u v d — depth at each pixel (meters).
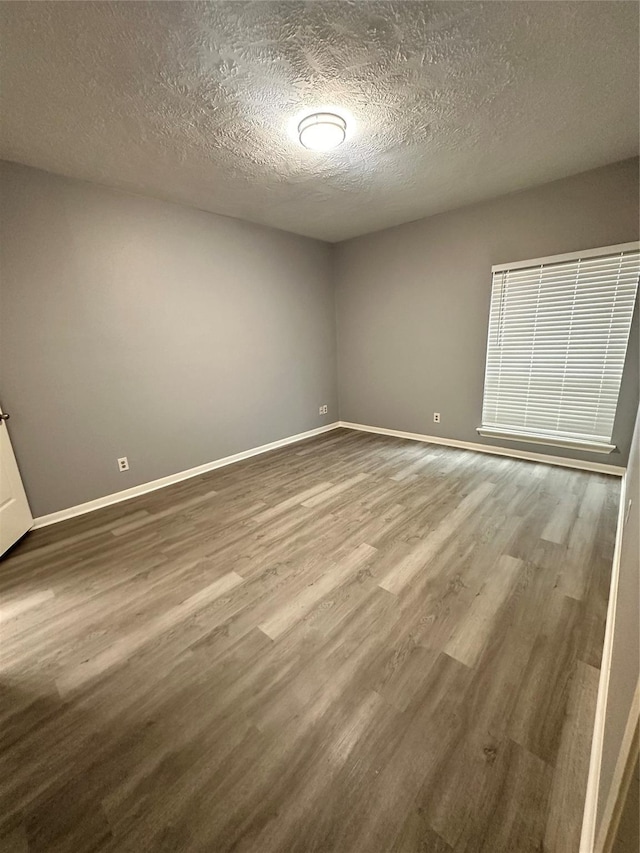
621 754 0.60
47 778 1.11
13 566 2.21
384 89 1.77
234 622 1.69
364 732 1.19
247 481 3.39
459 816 0.98
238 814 1.01
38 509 2.67
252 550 2.27
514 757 1.10
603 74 1.71
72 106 1.80
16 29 1.33
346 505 2.80
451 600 1.77
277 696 1.33
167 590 1.93
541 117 2.06
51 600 1.90
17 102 1.75
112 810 1.03
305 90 1.75
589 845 0.82
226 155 2.33
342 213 3.55
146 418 3.21
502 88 1.79
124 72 1.58
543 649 1.47
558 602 1.72
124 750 1.18
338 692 1.33
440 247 3.75
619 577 1.61
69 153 2.26
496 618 1.64
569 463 3.34
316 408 4.86
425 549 2.19
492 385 3.71
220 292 3.60
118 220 2.85
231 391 3.84
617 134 2.28
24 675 1.46
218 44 1.46
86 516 2.83
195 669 1.46
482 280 3.54
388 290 4.28
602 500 2.68
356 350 4.79
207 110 1.88
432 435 4.29
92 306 2.79
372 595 1.82
